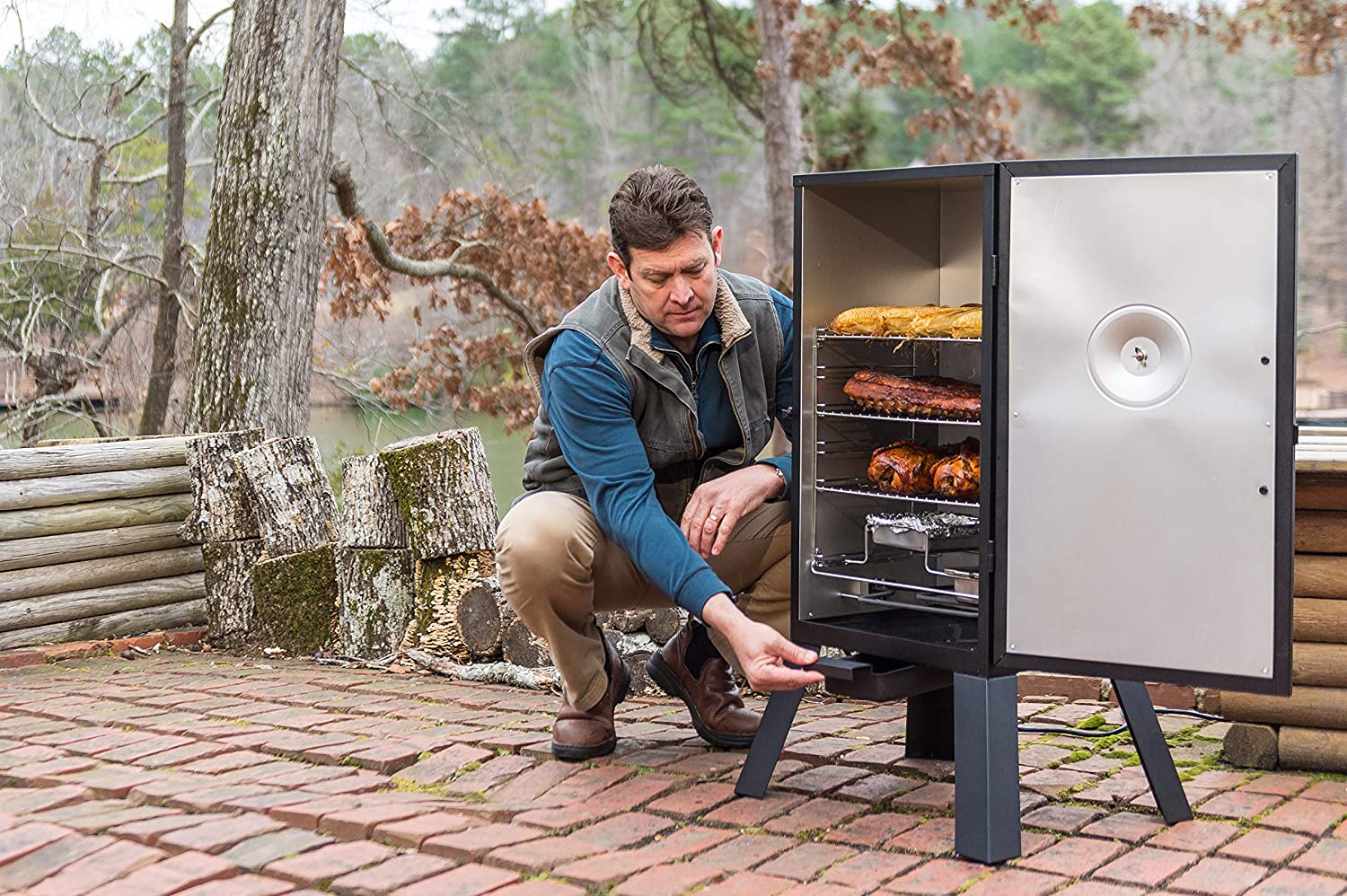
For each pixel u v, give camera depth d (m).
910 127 14.77
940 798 2.69
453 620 4.23
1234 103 20.25
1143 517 2.33
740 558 3.01
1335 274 19.17
